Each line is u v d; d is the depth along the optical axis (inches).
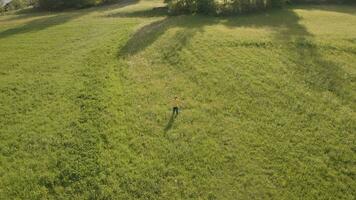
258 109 822.5
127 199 596.4
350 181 629.3
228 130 754.2
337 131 746.8
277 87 910.4
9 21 1740.9
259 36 1252.5
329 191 610.2
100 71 1013.2
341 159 674.8
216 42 1189.1
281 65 1027.9
